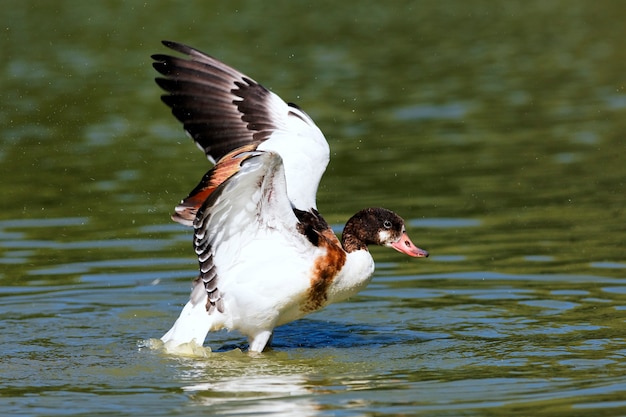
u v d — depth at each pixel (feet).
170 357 33.91
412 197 54.39
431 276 42.73
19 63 89.56
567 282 41.14
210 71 39.34
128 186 56.80
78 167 60.85
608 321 36.40
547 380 29.94
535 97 78.54
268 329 34.42
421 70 89.30
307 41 101.96
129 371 32.24
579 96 78.33
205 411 28.04
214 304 33.96
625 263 43.11
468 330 36.27
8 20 109.91
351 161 62.13
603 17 114.93
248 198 32.01
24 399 29.30
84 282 42.32
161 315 38.96
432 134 68.23
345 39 103.50
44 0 121.19
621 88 80.43
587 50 97.04
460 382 30.09
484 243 46.73
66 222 50.57
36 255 45.65
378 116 73.26
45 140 67.10
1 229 49.52
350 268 34.45
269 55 94.22
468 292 40.57
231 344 36.42
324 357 33.71
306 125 38.11
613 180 56.49
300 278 33.45
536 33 106.93
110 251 46.21
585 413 26.94
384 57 94.99
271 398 29.14
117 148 65.16
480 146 64.90
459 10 121.80
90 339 36.04
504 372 30.96
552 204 52.54
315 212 35.53
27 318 38.27
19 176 59.11
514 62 92.48
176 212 35.14
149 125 70.95
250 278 33.58
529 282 41.37
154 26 106.83
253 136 38.17
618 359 31.91
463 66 90.89
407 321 37.73
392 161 61.93
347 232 35.42
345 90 81.30
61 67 88.17
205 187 35.19
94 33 102.94
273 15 116.67
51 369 32.50
